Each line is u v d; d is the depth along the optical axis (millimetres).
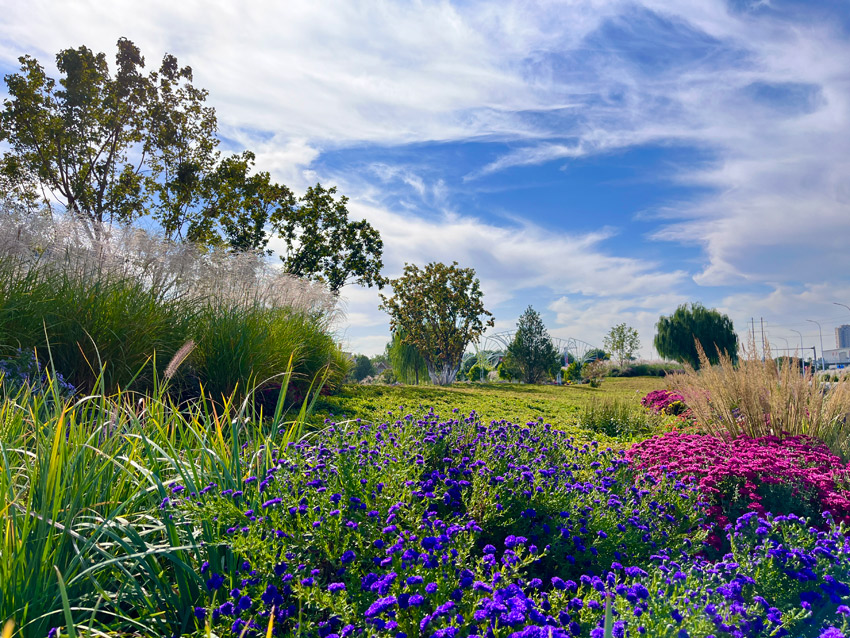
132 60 16328
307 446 3795
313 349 8867
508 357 28156
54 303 5797
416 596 1939
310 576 2307
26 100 15117
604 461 4441
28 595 2064
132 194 17141
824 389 6465
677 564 2783
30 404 3385
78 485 2506
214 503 2654
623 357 40062
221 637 2117
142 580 2500
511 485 3270
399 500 2895
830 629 2059
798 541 2920
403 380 30859
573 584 2227
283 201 19672
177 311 6895
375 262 20766
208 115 18141
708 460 4492
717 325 37406
